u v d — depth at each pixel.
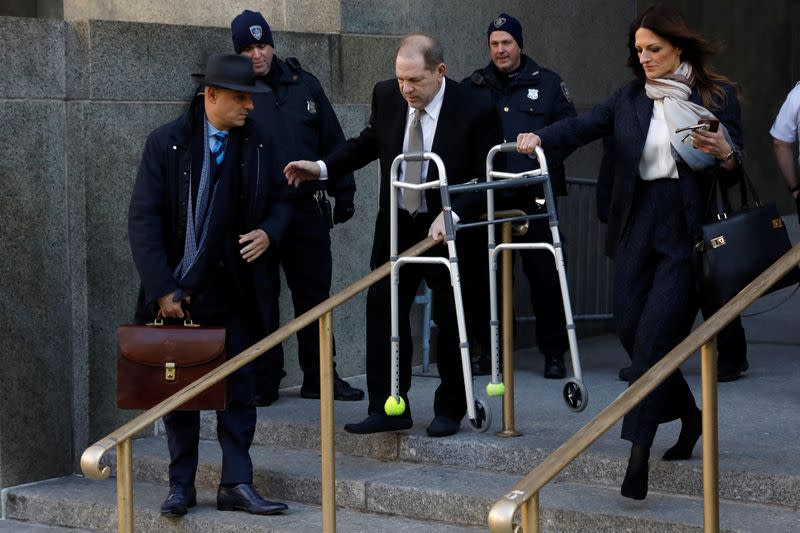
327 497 4.41
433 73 4.89
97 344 5.67
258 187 4.80
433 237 4.75
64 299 5.64
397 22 7.02
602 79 8.41
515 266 7.64
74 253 5.64
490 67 6.62
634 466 4.32
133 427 4.08
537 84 6.51
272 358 5.99
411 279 5.15
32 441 5.55
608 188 4.74
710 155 4.26
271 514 4.88
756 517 4.27
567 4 8.05
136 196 4.73
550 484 4.79
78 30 5.59
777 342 7.35
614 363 6.99
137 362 4.67
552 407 5.71
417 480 4.90
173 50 5.89
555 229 4.82
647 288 4.46
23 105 5.43
